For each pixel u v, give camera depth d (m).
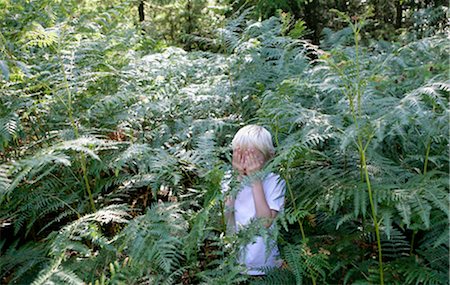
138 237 1.88
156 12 6.92
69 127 2.55
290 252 1.86
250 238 1.88
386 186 1.78
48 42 2.44
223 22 3.67
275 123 2.04
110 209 2.23
